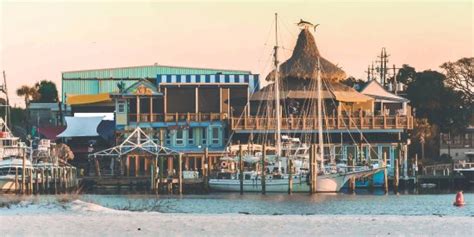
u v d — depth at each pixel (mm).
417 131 183125
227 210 105688
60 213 85500
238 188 140125
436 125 194375
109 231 74062
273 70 163500
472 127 196625
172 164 161375
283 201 122250
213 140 165625
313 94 161875
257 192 139250
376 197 130125
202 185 143250
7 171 138625
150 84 166500
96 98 198000
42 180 140375
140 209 97688
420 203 119062
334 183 138125
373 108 168500
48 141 152000
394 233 74812
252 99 166125
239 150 142000
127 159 157750
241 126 158750
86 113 199125
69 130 182375
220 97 166875
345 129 158500
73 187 146125
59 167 144500
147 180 150000
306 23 169000
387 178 146250
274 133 158000
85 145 182250
